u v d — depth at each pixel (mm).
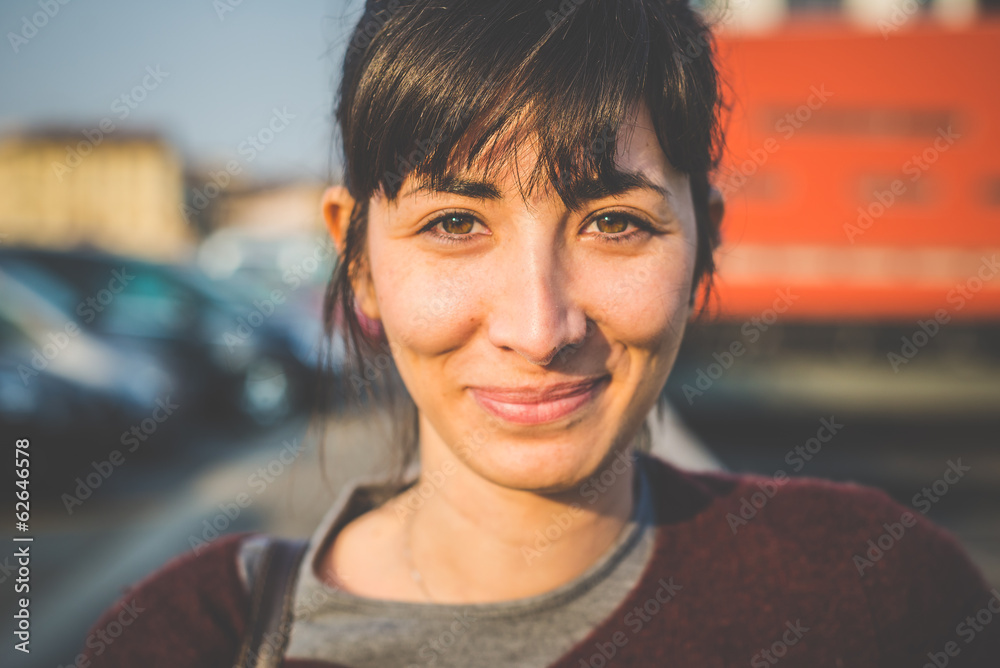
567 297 819
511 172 795
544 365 813
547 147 784
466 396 867
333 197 1042
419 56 819
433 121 806
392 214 854
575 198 800
